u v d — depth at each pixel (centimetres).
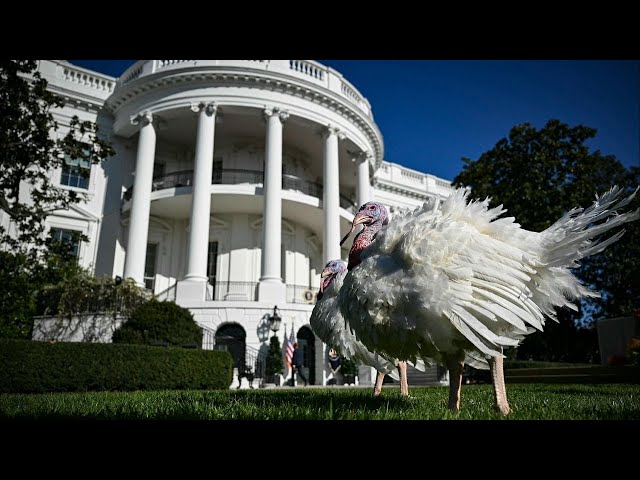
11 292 1359
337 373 2022
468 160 2198
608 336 1622
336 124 2422
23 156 1134
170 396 654
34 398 598
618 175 2461
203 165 2105
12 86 1077
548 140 1983
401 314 359
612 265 2267
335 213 2308
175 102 2208
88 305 1653
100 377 1108
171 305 1590
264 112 2238
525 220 1842
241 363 1858
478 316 350
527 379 1389
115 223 2339
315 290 2414
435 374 2012
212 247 2397
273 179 2150
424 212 394
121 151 2441
